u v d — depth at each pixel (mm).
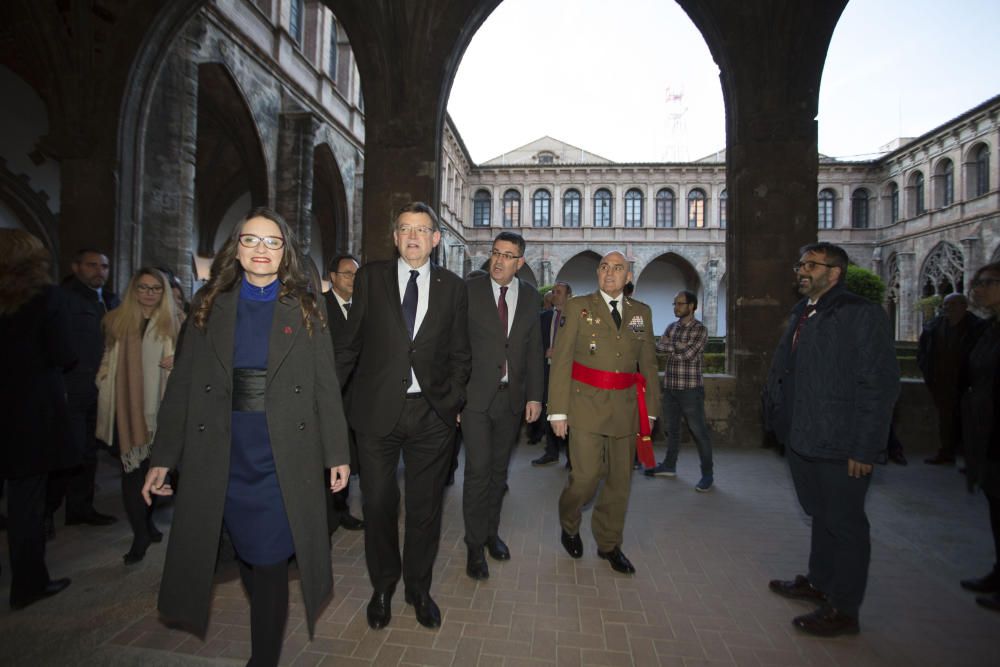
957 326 5785
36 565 2676
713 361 14219
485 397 3125
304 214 13945
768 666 2270
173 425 1846
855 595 2496
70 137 7445
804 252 2754
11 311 2557
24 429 2549
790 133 6652
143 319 3301
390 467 2504
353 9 7105
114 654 2266
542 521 4055
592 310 3186
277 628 1874
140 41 7555
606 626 2561
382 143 7223
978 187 27734
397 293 2520
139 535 3203
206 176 17109
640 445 3143
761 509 4371
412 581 2570
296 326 1916
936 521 4164
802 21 6508
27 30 7371
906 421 6656
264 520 1851
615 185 36031
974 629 2600
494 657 2291
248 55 12250
